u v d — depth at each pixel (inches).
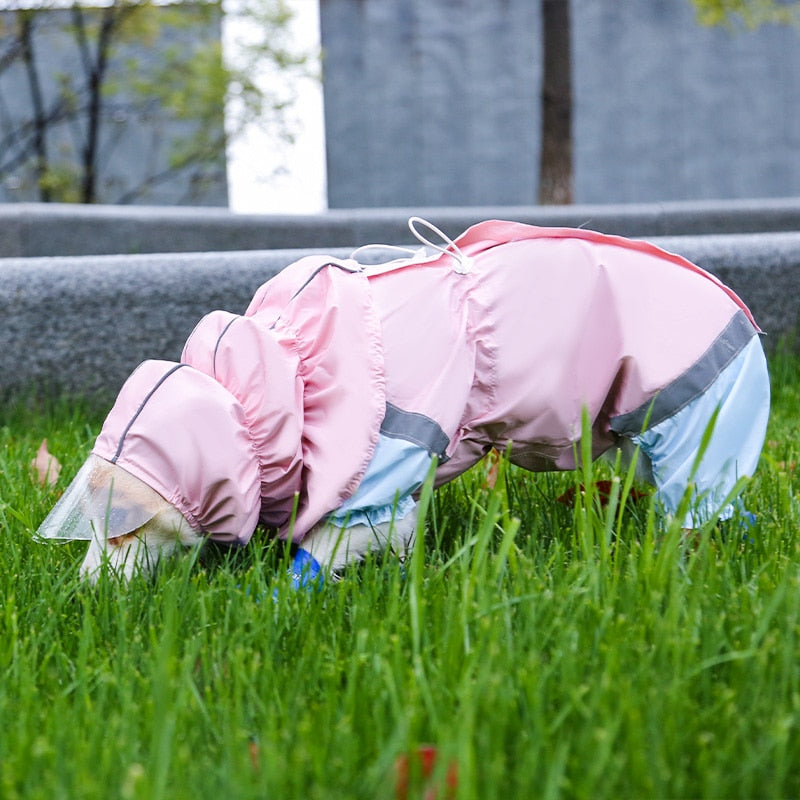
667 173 491.5
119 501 80.2
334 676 69.1
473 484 115.5
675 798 56.1
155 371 84.6
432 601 79.0
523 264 94.2
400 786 57.2
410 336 89.4
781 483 112.9
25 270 167.2
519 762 59.2
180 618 78.4
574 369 91.9
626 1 486.0
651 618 73.5
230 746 58.9
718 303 96.0
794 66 483.8
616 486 83.3
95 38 435.2
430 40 487.8
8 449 139.1
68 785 57.7
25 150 446.9
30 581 89.7
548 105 327.3
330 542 86.9
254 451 84.7
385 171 493.4
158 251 258.4
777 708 62.2
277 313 94.6
